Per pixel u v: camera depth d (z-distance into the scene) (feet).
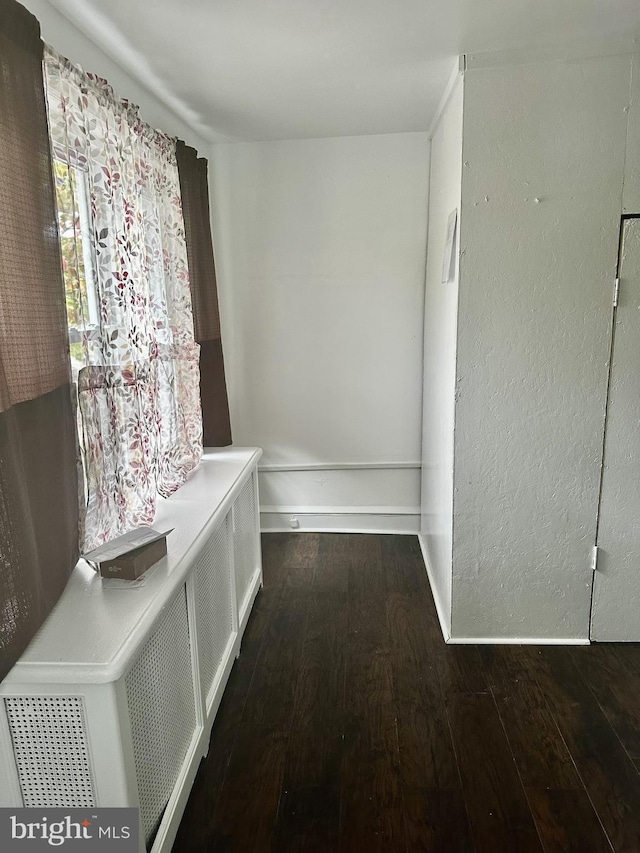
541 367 6.95
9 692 3.76
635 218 6.55
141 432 6.10
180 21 5.58
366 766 5.65
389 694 6.68
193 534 5.75
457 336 6.97
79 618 4.24
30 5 4.87
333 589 9.23
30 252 4.17
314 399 11.00
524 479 7.24
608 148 6.42
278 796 5.34
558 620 7.61
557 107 6.39
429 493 9.76
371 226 10.27
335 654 7.48
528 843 4.84
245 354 10.94
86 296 5.36
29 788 3.96
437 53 6.44
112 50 6.23
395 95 7.90
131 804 4.00
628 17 5.68
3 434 3.68
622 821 5.02
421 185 10.02
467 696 6.62
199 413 8.38
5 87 3.87
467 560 7.50
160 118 8.02
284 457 11.28
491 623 7.66
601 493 7.22
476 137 6.52
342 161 10.09
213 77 7.07
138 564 4.81
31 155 4.18
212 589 6.32
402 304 10.47
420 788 5.38
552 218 6.60
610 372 6.91
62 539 4.61
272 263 10.55
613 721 6.19
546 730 6.07
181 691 5.25
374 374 10.78
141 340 6.34
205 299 9.02
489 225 6.68
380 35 5.97
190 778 5.28
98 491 5.37
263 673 7.11
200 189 8.80
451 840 4.87
